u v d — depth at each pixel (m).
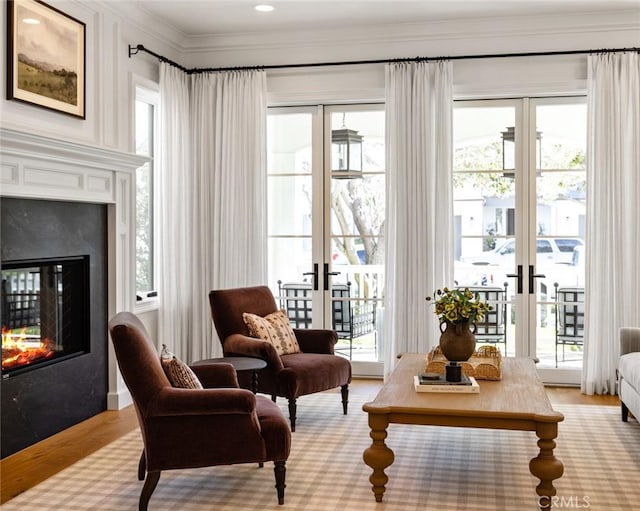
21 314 4.01
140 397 2.96
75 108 4.35
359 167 5.93
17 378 3.87
